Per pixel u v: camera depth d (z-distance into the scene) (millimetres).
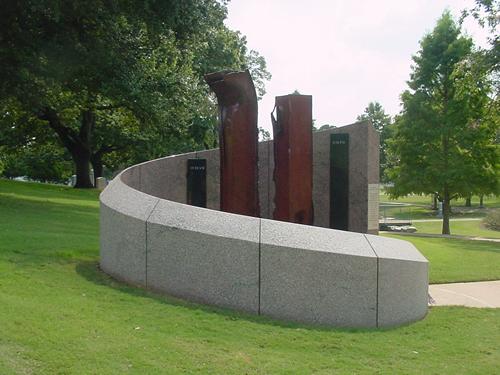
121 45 18594
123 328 5383
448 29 28141
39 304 5820
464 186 28156
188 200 12164
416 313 7027
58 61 17375
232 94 9586
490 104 26750
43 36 17453
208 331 5578
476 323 7000
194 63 30188
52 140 36438
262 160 11883
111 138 35688
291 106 9406
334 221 10625
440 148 29062
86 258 8617
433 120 28266
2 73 17234
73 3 16078
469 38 27938
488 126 27656
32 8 15469
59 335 4969
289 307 6328
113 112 31547
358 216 10508
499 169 28484
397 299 6695
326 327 6230
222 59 32719
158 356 4773
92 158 38750
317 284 6328
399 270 6715
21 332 4945
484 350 5797
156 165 11664
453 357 5516
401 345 5770
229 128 9602
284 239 6398
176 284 6754
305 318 6324
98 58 17703
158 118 21469
